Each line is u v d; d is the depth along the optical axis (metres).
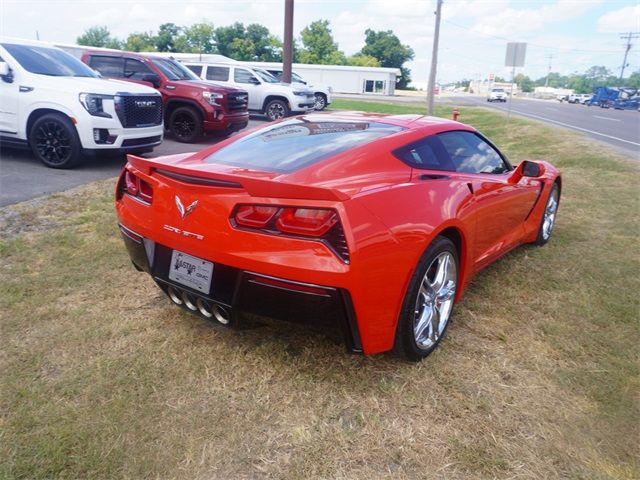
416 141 3.04
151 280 3.67
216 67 17.27
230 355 2.73
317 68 58.31
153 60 11.20
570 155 10.93
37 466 1.94
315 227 2.18
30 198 5.54
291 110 17.06
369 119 3.38
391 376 2.61
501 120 22.02
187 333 2.95
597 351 2.91
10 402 2.29
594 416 2.35
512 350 2.91
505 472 2.01
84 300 3.32
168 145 10.26
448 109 33.06
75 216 5.03
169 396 2.38
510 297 3.62
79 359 2.65
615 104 56.66
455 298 3.05
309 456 2.06
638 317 3.31
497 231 3.62
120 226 3.00
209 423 2.21
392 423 2.26
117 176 6.97
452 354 2.85
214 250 2.36
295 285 2.21
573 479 1.98
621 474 2.02
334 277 2.16
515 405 2.41
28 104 6.96
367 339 2.37
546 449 2.13
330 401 2.39
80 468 1.94
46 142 7.07
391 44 100.06
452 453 2.10
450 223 2.73
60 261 3.92
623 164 9.52
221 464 2.00
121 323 3.04
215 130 10.85
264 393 2.43
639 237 5.07
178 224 2.50
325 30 86.88
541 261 4.36
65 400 2.32
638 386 2.57
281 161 2.74
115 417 2.22
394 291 2.38
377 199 2.37
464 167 3.34
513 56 16.95
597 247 4.76
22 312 3.11
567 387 2.56
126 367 2.59
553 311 3.40
